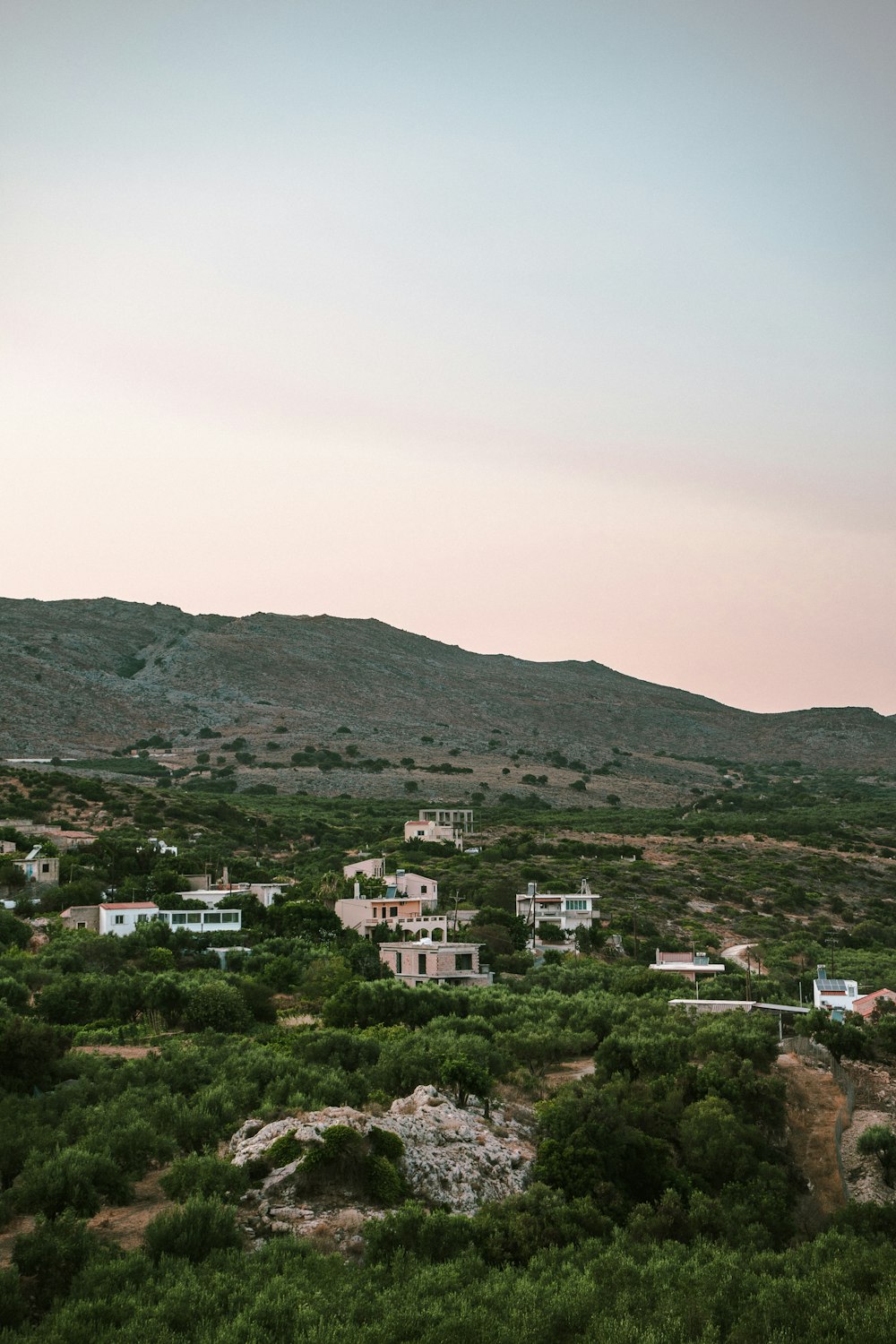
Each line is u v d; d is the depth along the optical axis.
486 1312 39.94
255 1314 37.94
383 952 103.88
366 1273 42.22
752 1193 56.00
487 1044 71.75
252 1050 68.75
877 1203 57.12
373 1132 51.66
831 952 134.00
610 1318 41.00
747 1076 65.50
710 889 170.12
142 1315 37.31
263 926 114.38
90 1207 45.50
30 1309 38.62
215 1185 46.97
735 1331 41.59
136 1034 79.75
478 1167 53.31
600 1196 53.62
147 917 112.12
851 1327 41.94
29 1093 58.78
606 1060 70.00
